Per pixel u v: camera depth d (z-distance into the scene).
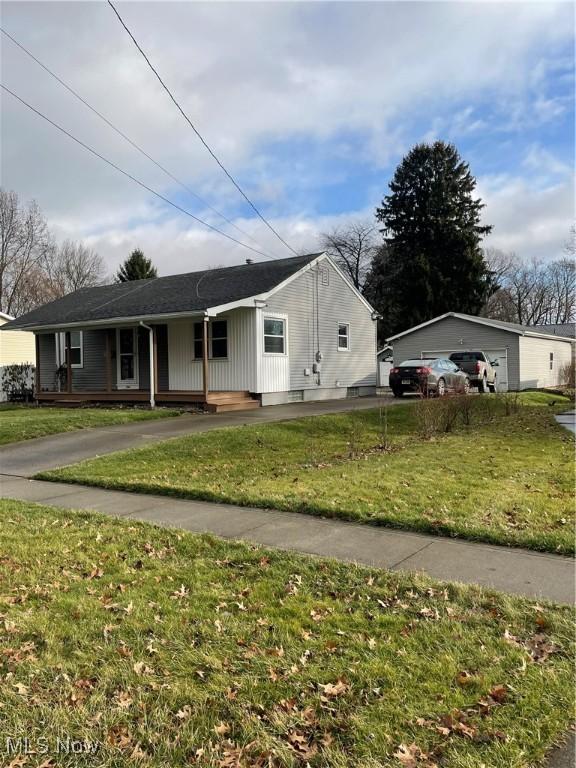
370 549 4.86
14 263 41.16
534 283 60.56
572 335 41.28
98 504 6.73
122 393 17.86
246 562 4.59
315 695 2.72
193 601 3.83
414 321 41.06
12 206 40.69
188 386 18.58
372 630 3.37
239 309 17.47
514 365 26.92
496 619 3.47
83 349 21.64
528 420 14.69
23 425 12.64
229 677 2.89
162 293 19.88
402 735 2.41
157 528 5.56
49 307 23.11
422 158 44.53
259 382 17.22
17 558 4.75
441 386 18.75
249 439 10.81
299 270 19.12
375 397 21.67
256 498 6.53
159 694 2.74
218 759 2.29
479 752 2.29
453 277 41.66
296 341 19.12
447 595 3.84
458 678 2.82
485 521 5.46
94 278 49.88
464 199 44.22
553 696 2.67
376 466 8.32
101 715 2.59
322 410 15.77
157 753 2.34
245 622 3.50
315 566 4.43
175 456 9.47
